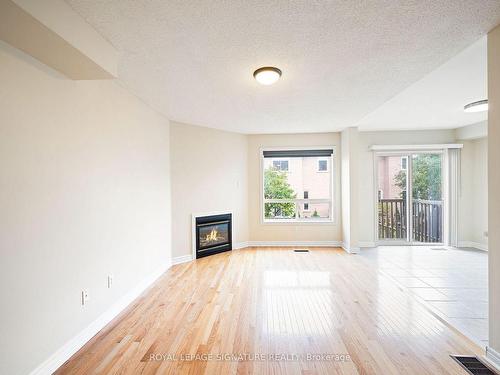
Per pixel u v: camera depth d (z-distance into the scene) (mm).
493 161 1821
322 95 3104
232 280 3537
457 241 5438
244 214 5441
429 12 1609
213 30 1801
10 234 1536
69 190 2018
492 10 1590
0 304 1477
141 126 3287
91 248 2273
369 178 5523
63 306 1934
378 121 4727
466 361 1889
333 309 2689
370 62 2273
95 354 2004
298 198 5605
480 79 2857
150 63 2291
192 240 4547
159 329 2346
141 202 3277
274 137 5469
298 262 4344
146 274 3373
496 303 1812
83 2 1499
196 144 4645
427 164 5543
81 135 2160
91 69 1896
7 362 1511
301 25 1747
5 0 1173
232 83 2740
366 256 4703
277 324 2406
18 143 1593
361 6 1554
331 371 1795
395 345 2086
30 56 1680
